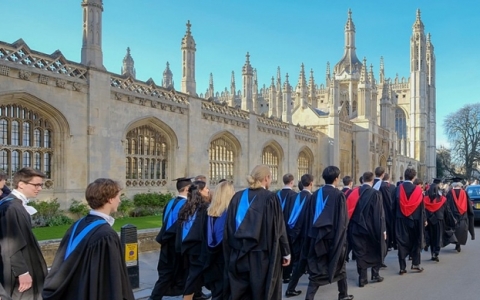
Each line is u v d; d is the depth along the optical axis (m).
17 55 12.85
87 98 15.13
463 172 71.06
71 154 14.61
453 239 12.92
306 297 7.51
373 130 43.06
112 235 3.78
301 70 39.94
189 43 20.56
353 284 9.21
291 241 9.45
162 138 19.31
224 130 23.20
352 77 58.06
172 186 19.48
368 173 9.51
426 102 86.81
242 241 5.78
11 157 13.12
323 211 7.60
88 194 3.98
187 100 20.22
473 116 69.12
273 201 5.89
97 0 15.60
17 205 5.25
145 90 17.86
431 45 92.75
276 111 46.09
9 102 12.93
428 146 89.88
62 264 3.72
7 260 5.08
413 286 8.91
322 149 36.97
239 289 5.80
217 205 6.40
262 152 28.12
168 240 7.18
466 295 8.14
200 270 6.54
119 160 16.45
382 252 9.02
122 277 3.77
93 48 15.49
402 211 10.31
